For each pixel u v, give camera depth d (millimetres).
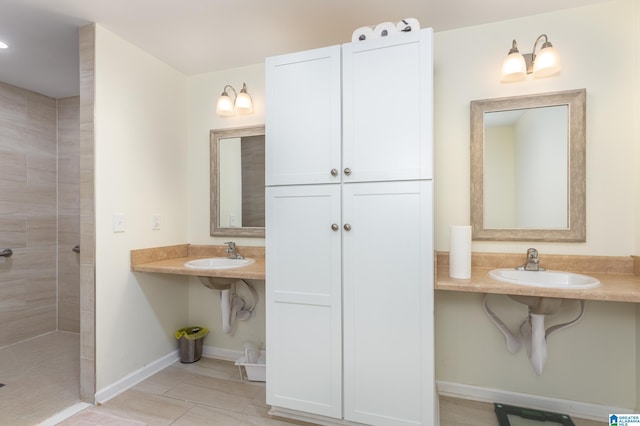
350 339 1649
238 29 2037
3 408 1880
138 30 2035
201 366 2463
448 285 1558
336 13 1875
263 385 2180
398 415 1583
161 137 2441
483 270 1900
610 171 1777
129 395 2047
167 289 2514
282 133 1761
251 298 2518
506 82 1943
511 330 1962
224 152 2588
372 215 1611
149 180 2332
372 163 1609
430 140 1524
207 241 2643
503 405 1929
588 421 1799
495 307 1991
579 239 1811
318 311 1697
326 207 1682
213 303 2654
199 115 2674
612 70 1773
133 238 2203
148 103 2328
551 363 1893
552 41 1864
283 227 1755
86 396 1948
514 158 1928
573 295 1415
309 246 1709
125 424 1746
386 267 1594
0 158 2715
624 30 1755
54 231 3119
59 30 2010
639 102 1701
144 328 2295
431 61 1529
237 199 2551
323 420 1747
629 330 1772
